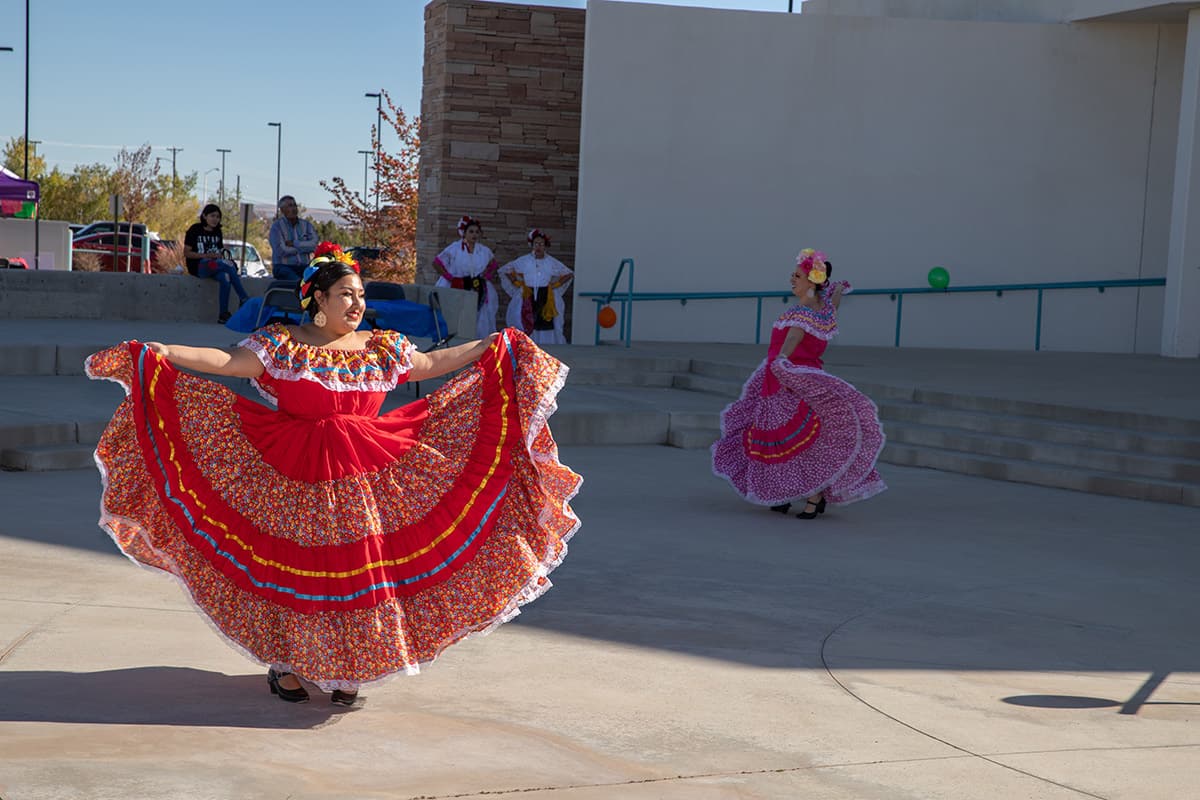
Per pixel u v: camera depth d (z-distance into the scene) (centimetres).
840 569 713
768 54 1795
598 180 1773
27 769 369
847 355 1639
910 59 1817
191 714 431
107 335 1389
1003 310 1853
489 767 395
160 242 3603
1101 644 577
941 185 1834
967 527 850
